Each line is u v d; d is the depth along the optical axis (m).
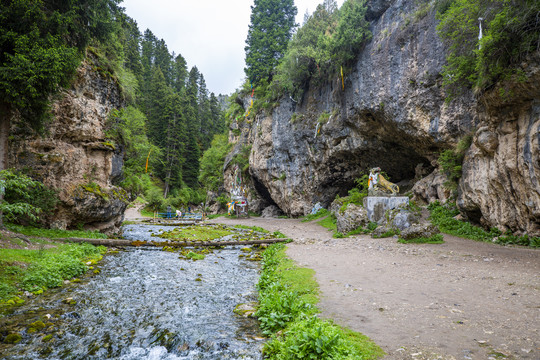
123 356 4.36
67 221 15.24
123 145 20.31
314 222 27.64
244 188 50.19
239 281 8.57
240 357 4.18
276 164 37.97
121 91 20.53
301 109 33.72
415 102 20.08
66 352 4.44
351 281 7.50
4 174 7.64
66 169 15.36
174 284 8.20
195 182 71.00
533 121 10.67
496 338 4.07
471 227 15.09
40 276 7.63
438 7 17.70
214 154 60.53
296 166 35.31
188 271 9.81
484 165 13.91
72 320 5.62
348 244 13.85
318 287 6.99
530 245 11.30
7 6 11.12
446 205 18.55
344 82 25.55
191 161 70.88
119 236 18.25
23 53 11.06
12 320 5.48
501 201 13.01
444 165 17.72
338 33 23.95
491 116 12.64
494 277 7.30
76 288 7.66
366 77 23.28
